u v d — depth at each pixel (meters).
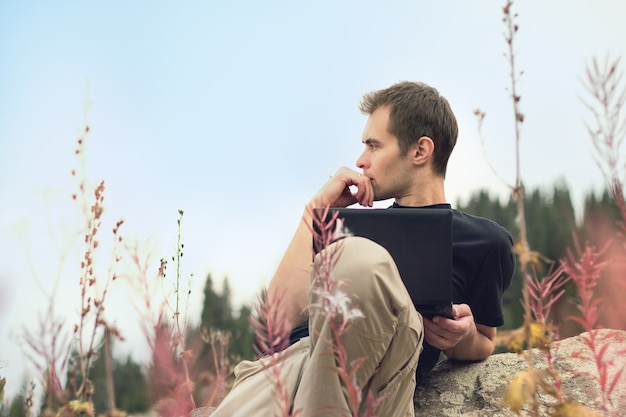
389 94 3.09
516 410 1.30
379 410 1.95
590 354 2.75
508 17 1.34
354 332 1.81
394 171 3.02
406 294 1.93
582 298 1.32
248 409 2.05
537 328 1.30
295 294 2.43
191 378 1.43
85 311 1.41
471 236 2.78
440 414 2.77
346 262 1.83
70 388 1.40
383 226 2.12
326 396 1.80
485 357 3.03
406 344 1.90
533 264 1.30
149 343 1.25
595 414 1.40
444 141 3.06
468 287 2.83
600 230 1.31
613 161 1.23
